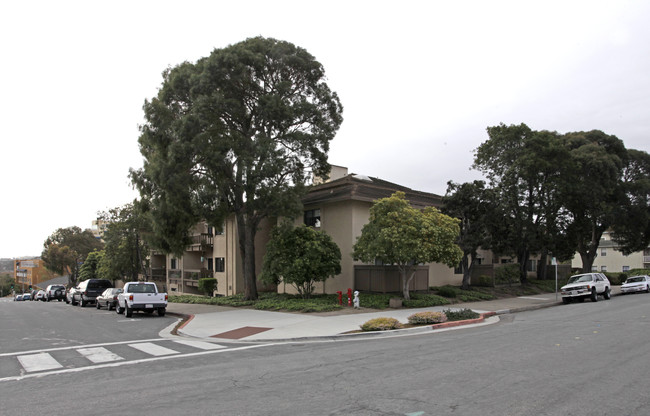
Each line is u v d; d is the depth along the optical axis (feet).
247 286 84.94
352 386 23.53
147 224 119.34
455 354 31.89
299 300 74.49
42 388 25.04
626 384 22.62
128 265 139.13
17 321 66.49
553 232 105.50
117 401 21.94
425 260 67.77
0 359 34.55
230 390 23.47
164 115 74.84
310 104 78.79
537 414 18.21
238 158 74.49
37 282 355.36
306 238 76.79
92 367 30.94
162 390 23.90
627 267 199.00
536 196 104.58
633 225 116.67
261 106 75.36
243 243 86.12
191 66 79.05
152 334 50.19
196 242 121.19
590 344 34.96
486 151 108.17
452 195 86.94
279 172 73.05
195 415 19.33
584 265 126.21
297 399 21.35
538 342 36.60
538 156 98.12
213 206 74.64
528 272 132.26
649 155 123.75
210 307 81.41
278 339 43.62
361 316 58.75
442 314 51.72
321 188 96.32
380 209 70.69
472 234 85.71
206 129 72.38
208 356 34.76
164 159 73.56
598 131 120.98
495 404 19.67
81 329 55.01
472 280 101.76
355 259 73.67
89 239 228.63
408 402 20.33
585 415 18.02
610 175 106.11
